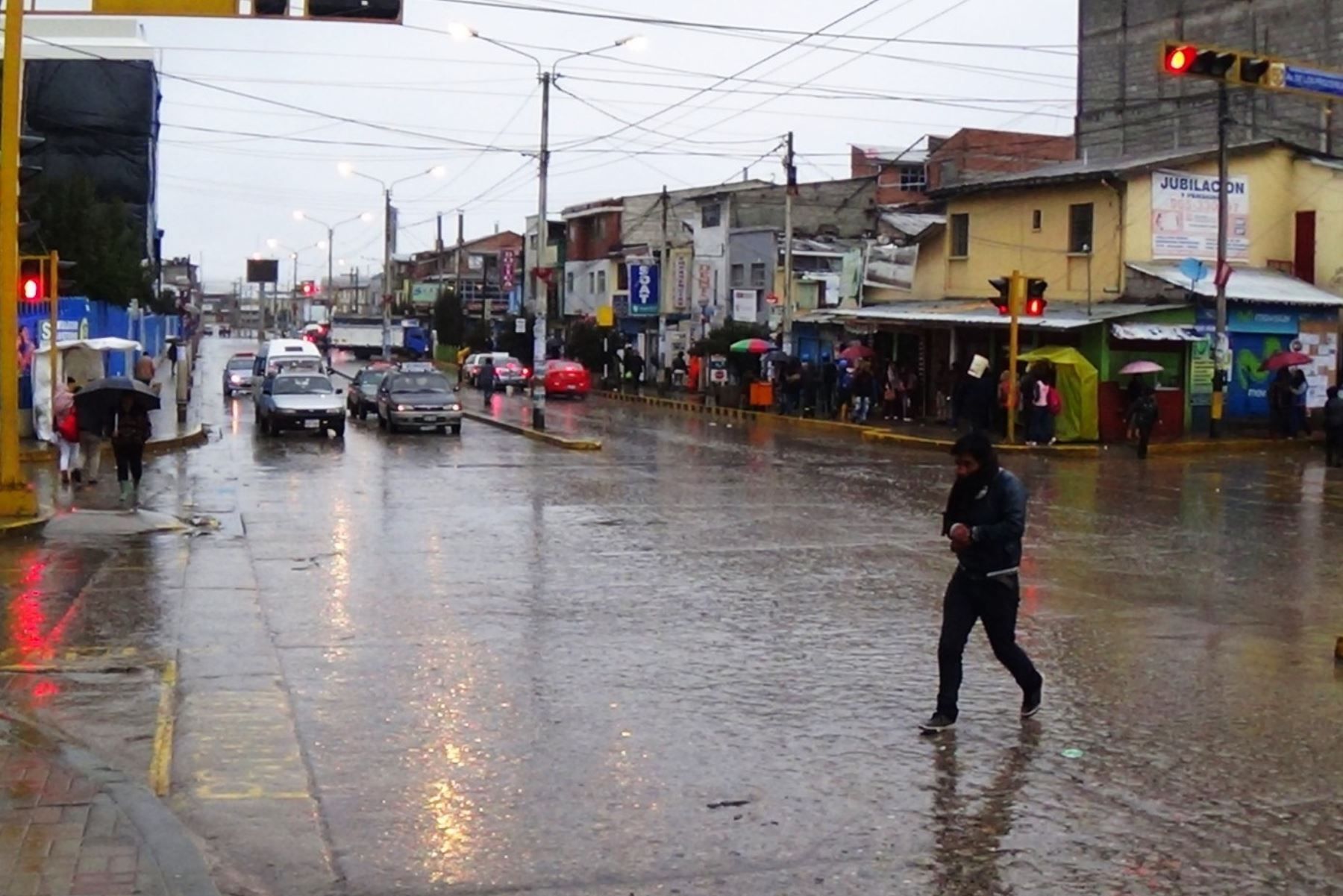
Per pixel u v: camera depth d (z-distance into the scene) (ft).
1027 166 213.66
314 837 22.41
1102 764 26.86
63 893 18.88
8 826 21.54
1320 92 56.49
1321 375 124.47
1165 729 29.45
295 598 43.65
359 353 323.37
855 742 28.35
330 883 20.58
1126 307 118.11
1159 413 117.60
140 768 25.85
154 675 33.06
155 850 20.56
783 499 72.74
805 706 31.19
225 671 33.65
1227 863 21.65
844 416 137.80
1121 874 21.15
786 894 20.31
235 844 22.09
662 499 72.33
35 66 219.41
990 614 29.76
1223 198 110.93
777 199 205.26
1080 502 73.87
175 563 50.47
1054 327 113.50
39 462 86.43
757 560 52.31
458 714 29.96
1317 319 124.06
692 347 184.44
